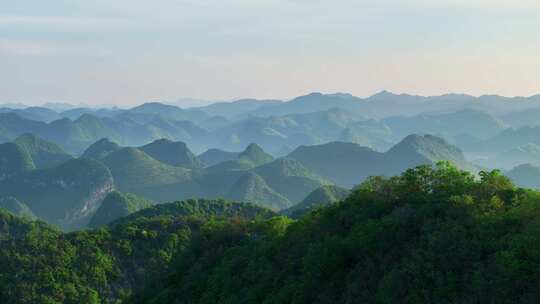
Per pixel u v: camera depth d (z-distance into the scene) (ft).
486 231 119.14
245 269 190.80
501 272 105.60
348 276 137.28
